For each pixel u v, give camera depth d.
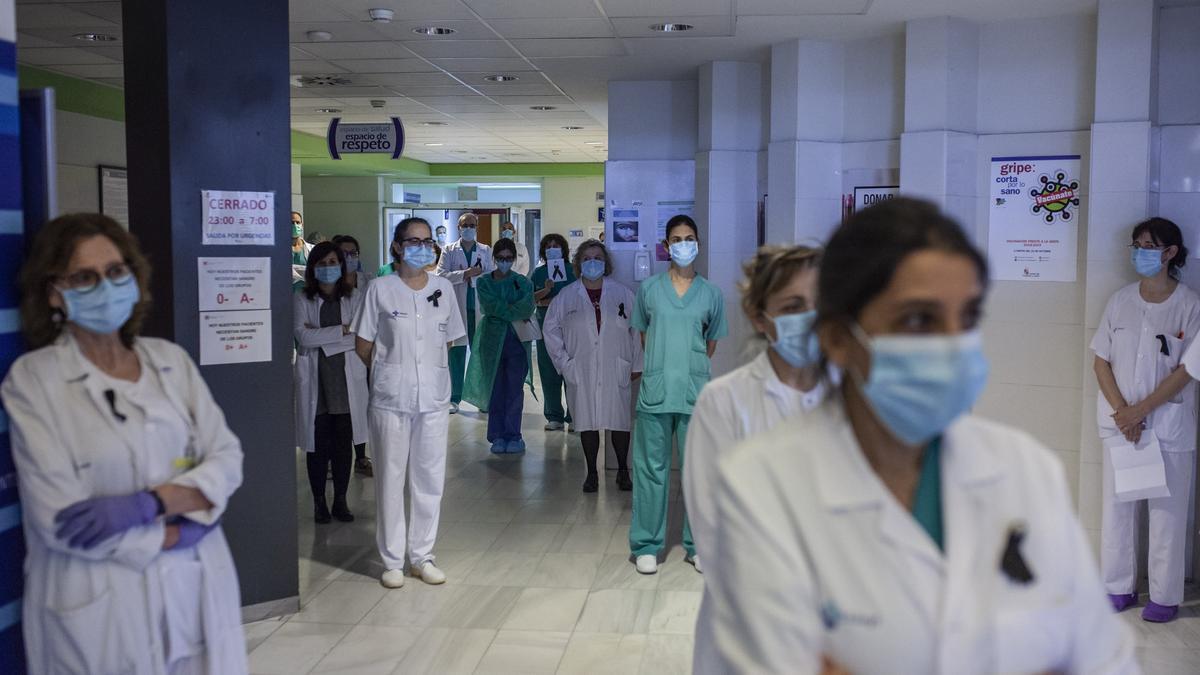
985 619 1.19
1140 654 4.15
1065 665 1.26
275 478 4.48
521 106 9.97
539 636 4.34
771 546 1.21
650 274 7.66
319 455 6.05
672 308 5.06
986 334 5.70
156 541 2.36
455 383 10.22
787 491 1.24
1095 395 5.12
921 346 1.17
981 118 5.77
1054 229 5.55
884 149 6.24
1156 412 4.49
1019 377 5.64
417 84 8.58
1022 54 5.64
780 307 2.57
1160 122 5.10
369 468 7.45
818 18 5.77
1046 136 5.59
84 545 2.25
